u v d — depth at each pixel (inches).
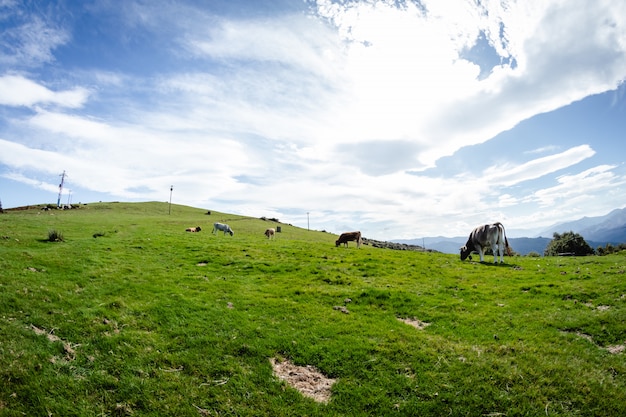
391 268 899.4
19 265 636.7
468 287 700.0
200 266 837.2
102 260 770.8
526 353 421.7
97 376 366.3
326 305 593.6
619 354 416.8
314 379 393.7
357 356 423.2
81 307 499.8
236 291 643.5
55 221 1706.4
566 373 379.6
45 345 400.5
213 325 489.7
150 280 664.4
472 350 434.3
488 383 370.3
